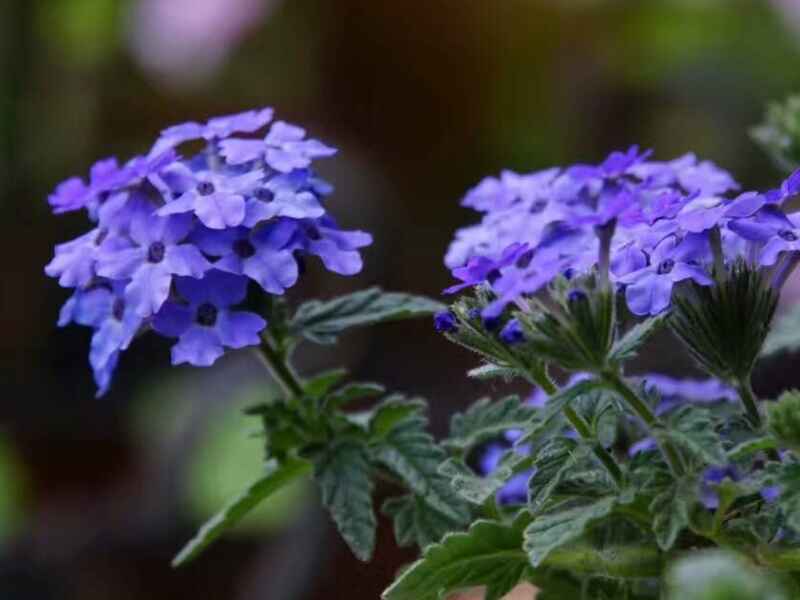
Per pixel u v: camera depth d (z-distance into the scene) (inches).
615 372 19.5
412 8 44.8
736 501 20.0
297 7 45.7
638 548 20.1
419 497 21.2
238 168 21.0
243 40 46.3
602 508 19.5
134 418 44.0
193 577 38.0
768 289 20.1
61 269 20.7
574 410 20.1
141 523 38.4
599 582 20.8
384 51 45.5
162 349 45.2
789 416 19.2
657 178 21.1
